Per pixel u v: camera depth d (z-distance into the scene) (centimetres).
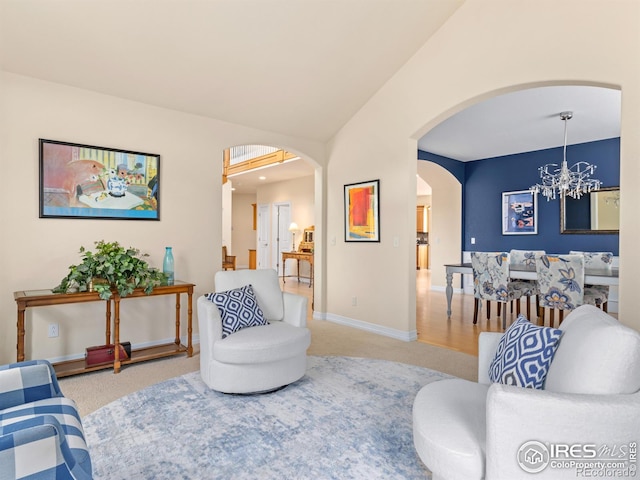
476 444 127
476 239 691
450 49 339
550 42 274
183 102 354
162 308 358
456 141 555
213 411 228
